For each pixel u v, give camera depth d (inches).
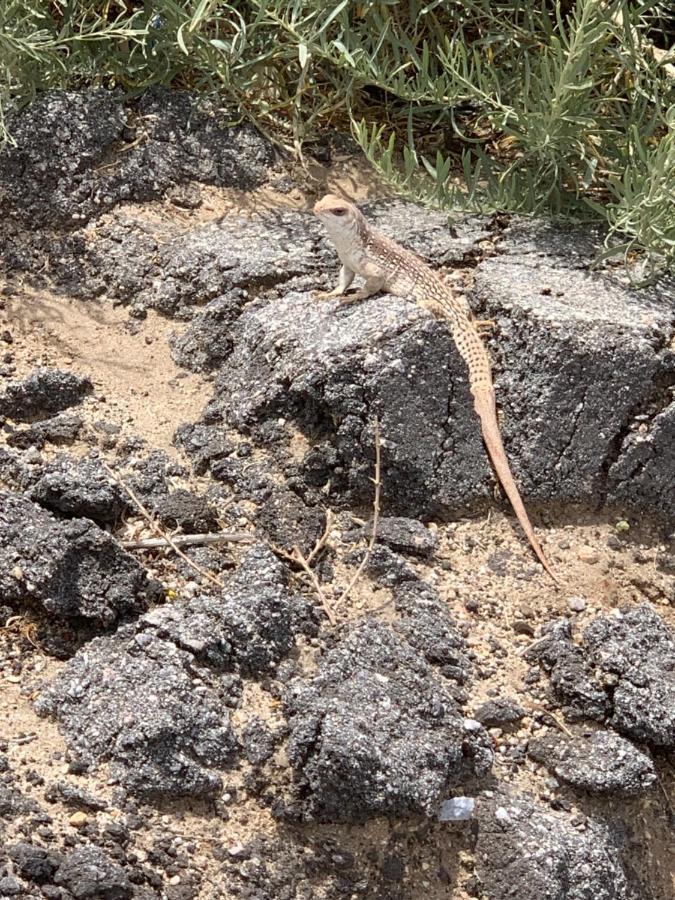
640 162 97.0
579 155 98.5
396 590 88.0
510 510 90.7
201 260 95.1
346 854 82.9
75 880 80.3
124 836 81.7
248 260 95.0
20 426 91.0
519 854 83.4
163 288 95.0
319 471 90.1
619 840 85.4
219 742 83.4
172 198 98.0
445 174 96.5
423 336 90.5
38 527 86.0
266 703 84.7
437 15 102.1
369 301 92.2
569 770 85.4
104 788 82.4
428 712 84.7
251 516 89.4
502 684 87.0
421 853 83.5
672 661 87.3
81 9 99.9
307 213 98.2
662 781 86.8
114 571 86.0
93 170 97.7
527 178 97.5
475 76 99.6
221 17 99.3
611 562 90.3
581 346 91.1
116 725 83.0
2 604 85.7
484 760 85.0
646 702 86.3
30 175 97.0
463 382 90.8
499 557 89.8
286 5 98.4
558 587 89.4
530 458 90.9
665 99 99.6
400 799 83.0
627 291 94.1
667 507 91.4
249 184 99.0
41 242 96.4
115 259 95.9
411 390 90.2
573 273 94.9
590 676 87.0
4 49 96.7
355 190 99.6
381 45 99.0
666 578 90.5
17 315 94.3
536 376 91.4
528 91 96.9
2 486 88.8
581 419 91.1
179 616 85.3
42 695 84.0
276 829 83.0
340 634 86.4
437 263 95.5
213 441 91.0
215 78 100.7
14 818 81.4
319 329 91.5
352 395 89.8
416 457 90.0
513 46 101.1
